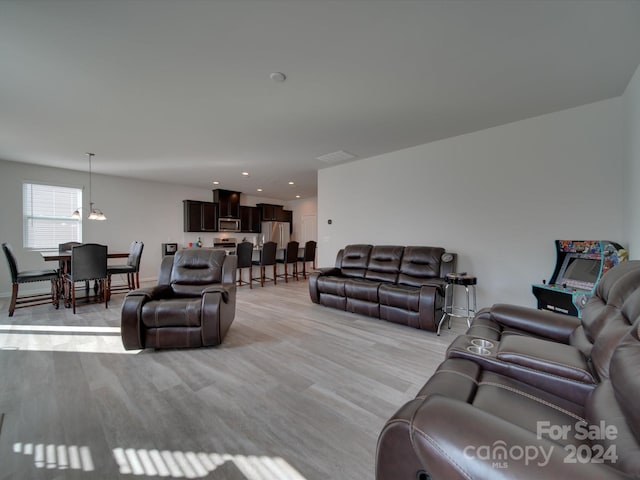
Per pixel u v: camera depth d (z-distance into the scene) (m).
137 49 1.95
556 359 1.16
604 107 2.72
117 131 3.45
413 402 0.91
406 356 2.47
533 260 3.14
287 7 1.60
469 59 2.09
